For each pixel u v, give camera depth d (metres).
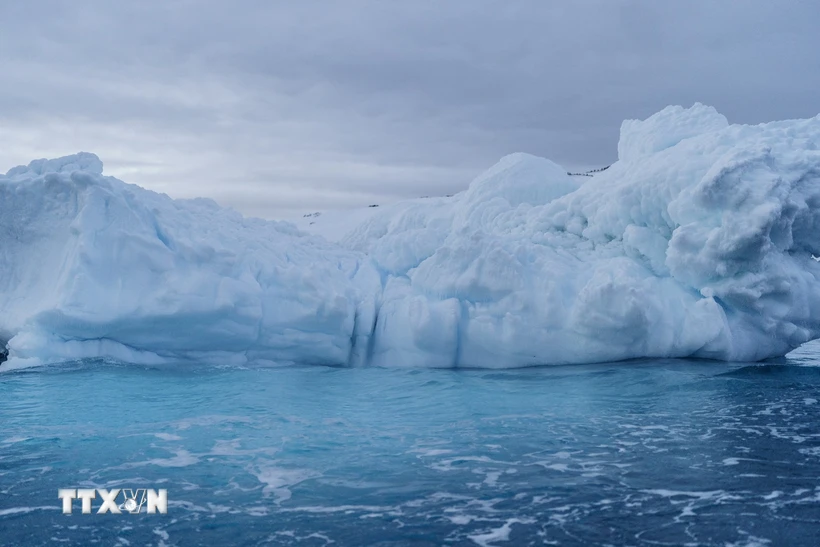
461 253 13.65
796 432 8.66
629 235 13.82
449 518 6.26
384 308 14.16
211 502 6.67
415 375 12.48
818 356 14.03
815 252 13.45
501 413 9.82
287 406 10.24
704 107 15.81
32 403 10.14
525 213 16.86
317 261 14.97
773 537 5.80
